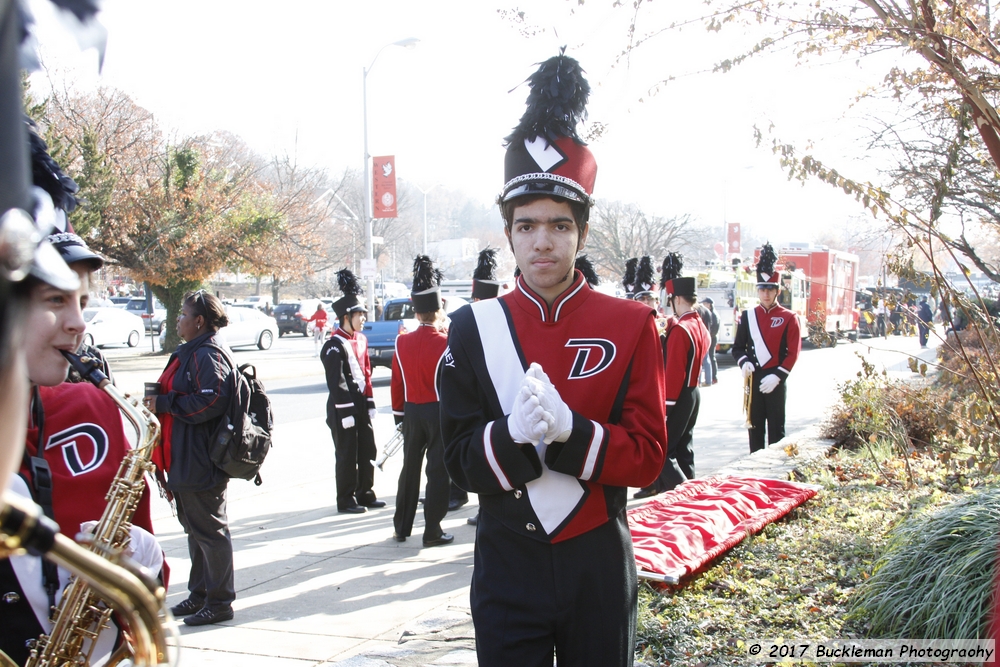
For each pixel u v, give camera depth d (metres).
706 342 7.19
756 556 4.86
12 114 0.80
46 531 1.20
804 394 15.34
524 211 2.58
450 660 3.67
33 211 1.04
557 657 2.48
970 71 4.36
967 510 4.00
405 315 20.31
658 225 38.75
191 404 4.57
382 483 8.81
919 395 5.56
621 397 2.53
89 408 2.17
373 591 5.27
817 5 4.37
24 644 2.02
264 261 28.81
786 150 4.34
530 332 2.59
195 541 4.77
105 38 0.97
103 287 49.12
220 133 35.31
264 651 4.31
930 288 4.40
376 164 25.11
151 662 1.43
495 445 2.39
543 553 2.41
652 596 4.27
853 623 3.89
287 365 23.91
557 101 2.59
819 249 26.02
